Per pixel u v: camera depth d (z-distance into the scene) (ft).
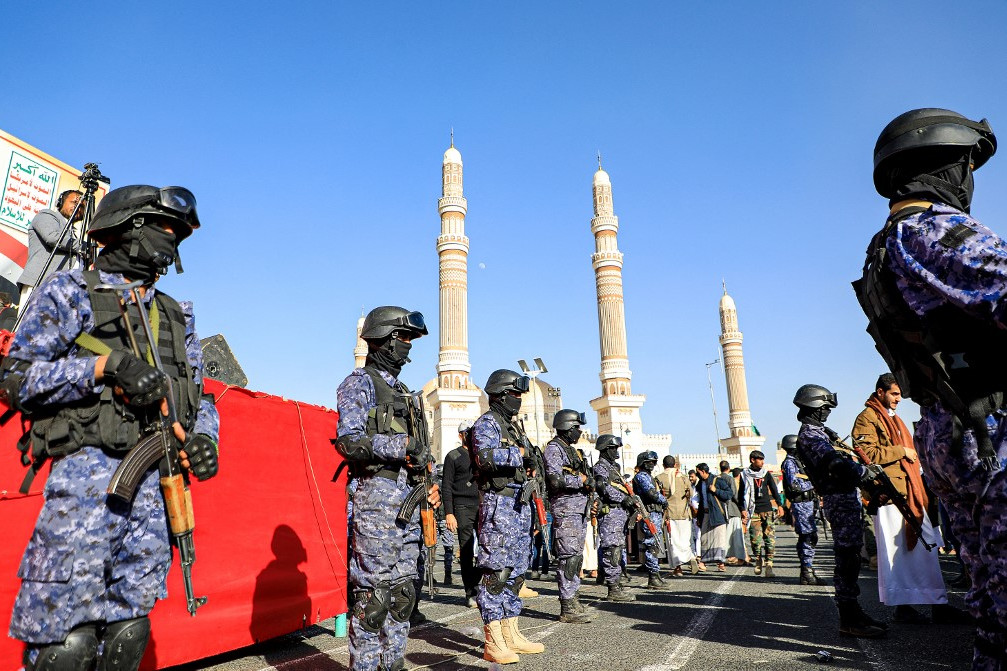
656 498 33.40
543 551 37.65
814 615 19.71
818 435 16.58
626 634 17.38
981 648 6.50
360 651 11.22
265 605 15.60
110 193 8.46
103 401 7.31
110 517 7.31
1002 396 6.25
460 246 117.60
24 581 6.97
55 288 7.63
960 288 6.17
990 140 7.58
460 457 24.88
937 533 18.79
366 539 11.48
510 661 14.25
